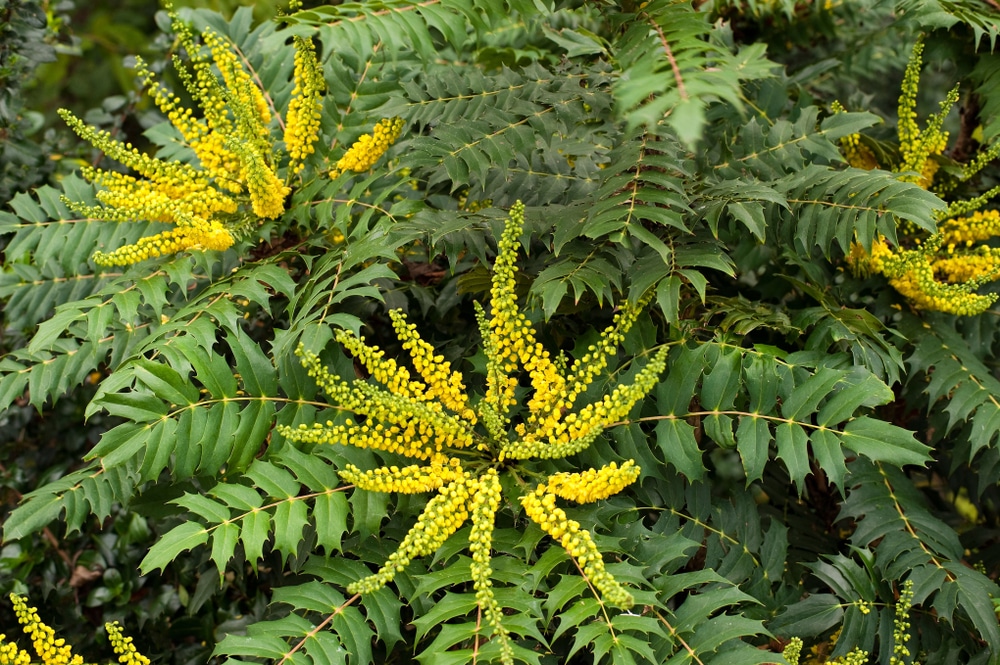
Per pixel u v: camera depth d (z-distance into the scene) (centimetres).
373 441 183
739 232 240
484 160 204
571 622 158
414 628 230
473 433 191
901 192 199
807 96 263
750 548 210
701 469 188
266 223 224
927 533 209
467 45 276
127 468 211
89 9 554
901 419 258
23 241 228
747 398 203
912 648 204
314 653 167
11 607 260
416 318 256
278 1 420
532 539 177
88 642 263
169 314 223
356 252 193
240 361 188
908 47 322
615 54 204
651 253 194
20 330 256
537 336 225
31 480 288
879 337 208
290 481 181
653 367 172
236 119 221
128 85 483
